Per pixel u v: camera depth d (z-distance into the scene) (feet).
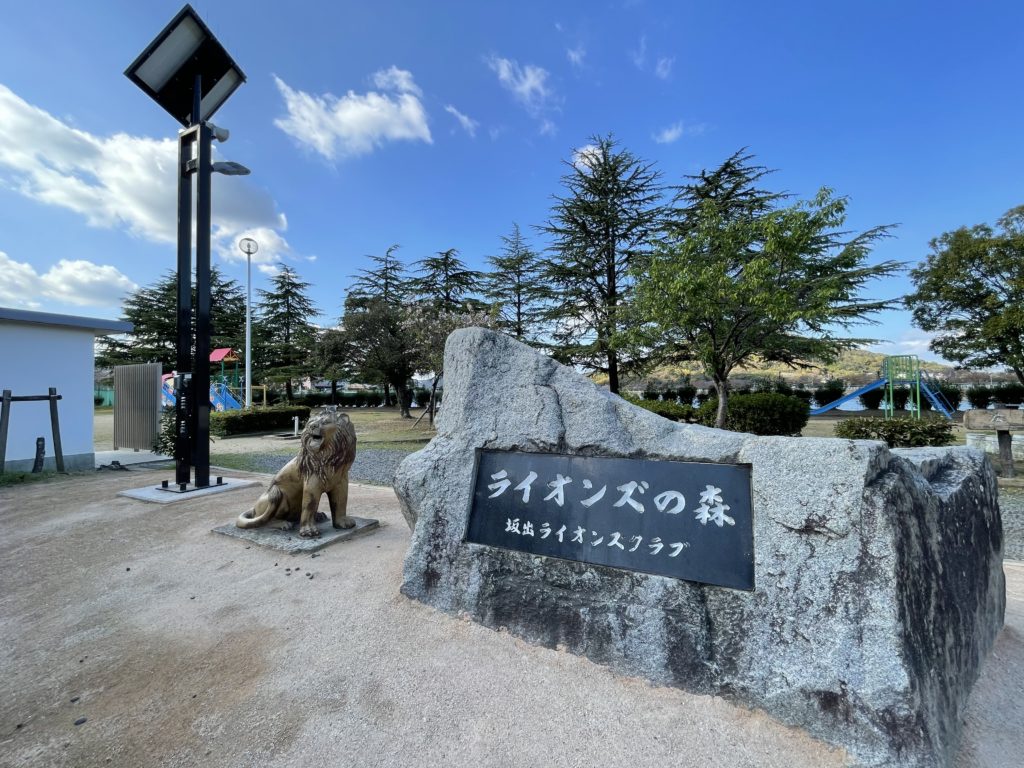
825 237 39.55
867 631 5.77
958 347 47.70
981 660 7.41
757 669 6.32
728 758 5.68
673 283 29.01
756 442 7.12
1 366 24.13
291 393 101.45
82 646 8.25
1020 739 6.10
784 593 6.37
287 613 9.25
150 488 19.83
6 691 7.12
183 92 20.59
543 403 9.09
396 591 9.86
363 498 19.06
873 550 5.93
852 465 6.25
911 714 5.38
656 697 6.68
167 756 5.88
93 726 6.39
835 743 5.72
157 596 10.09
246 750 5.96
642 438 8.16
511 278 68.80
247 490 20.11
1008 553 13.73
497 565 8.58
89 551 12.73
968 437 29.48
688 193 55.01
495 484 9.12
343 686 7.09
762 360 49.29
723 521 7.09
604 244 55.01
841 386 80.64
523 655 7.68
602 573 7.66
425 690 6.97
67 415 26.32
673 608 7.00
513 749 5.90
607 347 51.80
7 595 10.22
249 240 63.62
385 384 79.92
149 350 98.02
